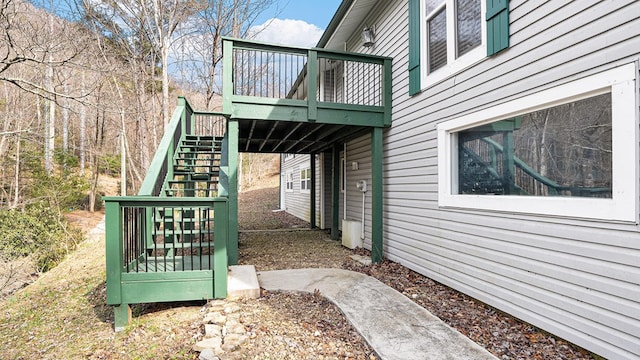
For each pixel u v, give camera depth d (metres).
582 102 2.58
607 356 2.34
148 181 3.95
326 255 6.20
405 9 5.20
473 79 3.68
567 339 2.62
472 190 3.83
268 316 3.18
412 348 2.56
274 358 2.48
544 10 2.83
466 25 3.84
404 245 5.19
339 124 5.41
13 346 3.36
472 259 3.70
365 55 5.50
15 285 7.05
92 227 12.42
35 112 11.57
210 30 14.47
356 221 7.09
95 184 15.12
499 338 2.82
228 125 5.05
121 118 12.64
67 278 5.68
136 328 3.20
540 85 2.86
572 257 2.59
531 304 2.95
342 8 6.55
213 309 3.26
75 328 3.59
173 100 15.93
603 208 2.36
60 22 7.54
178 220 4.76
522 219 3.05
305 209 12.61
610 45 2.33
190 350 2.63
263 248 6.93
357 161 7.39
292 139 7.27
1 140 10.53
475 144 3.77
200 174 6.21
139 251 4.09
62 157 13.91
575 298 2.57
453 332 2.84
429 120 4.53
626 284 2.23
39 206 9.51
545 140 2.88
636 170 2.18
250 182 28.56
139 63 12.80
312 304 3.54
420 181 4.75
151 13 12.16
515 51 3.12
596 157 2.47
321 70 8.73
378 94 5.99
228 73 4.82
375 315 3.18
